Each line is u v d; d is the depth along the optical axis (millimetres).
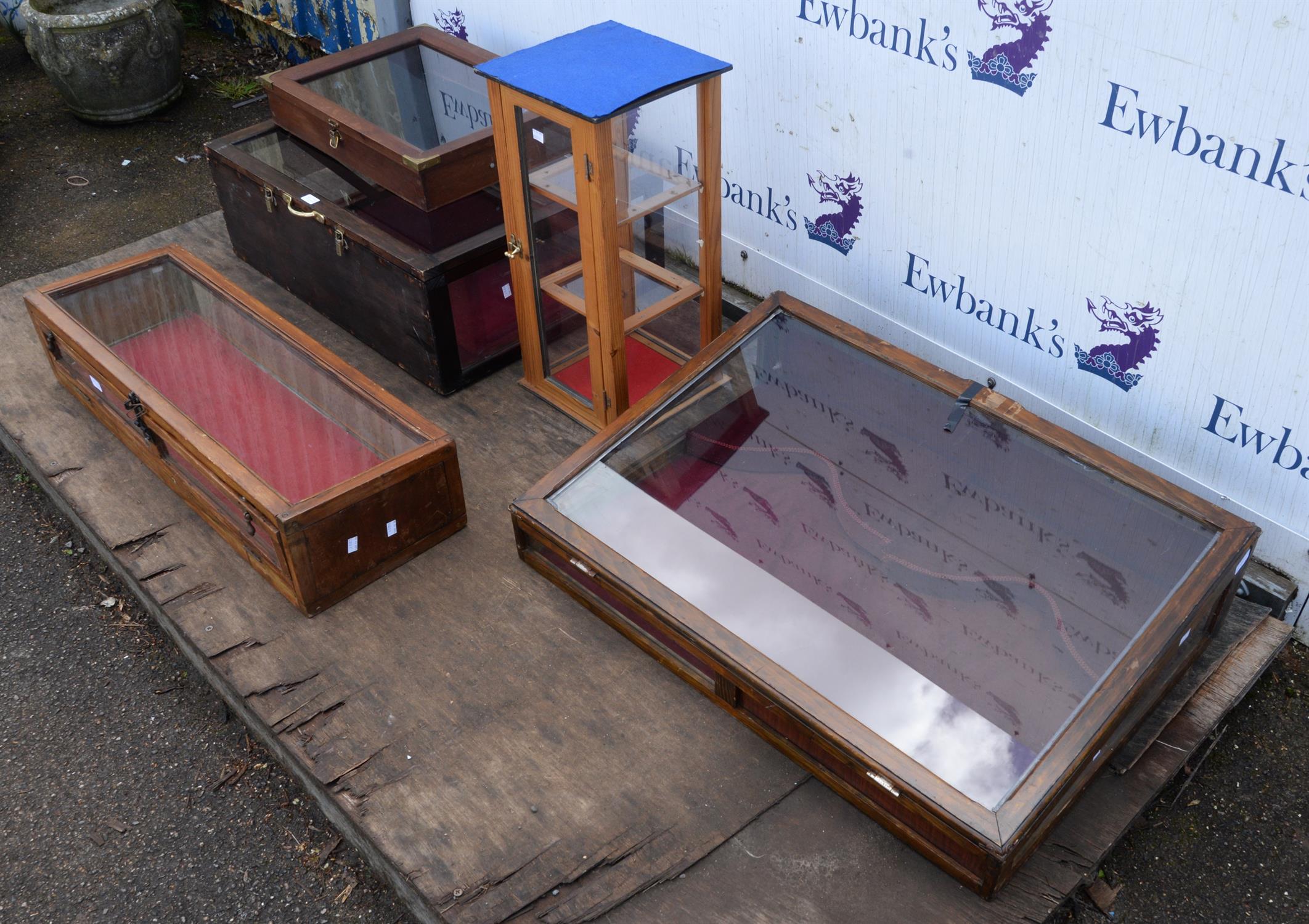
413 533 3188
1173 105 2682
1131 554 2721
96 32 5359
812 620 2643
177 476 3359
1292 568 3096
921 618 2619
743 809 2615
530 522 2979
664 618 2705
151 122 5770
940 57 3092
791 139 3689
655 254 3346
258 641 3029
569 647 2996
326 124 3816
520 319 3641
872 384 3254
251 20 6262
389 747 2771
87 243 4895
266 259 4273
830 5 3285
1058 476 2941
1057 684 2455
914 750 2371
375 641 3025
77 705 3168
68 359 3682
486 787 2680
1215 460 3115
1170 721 2791
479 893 2473
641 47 3184
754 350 3365
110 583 3506
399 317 3703
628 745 2756
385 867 2637
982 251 3338
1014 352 3449
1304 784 2840
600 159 2957
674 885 2492
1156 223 2871
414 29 4328
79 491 3496
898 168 3414
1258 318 2805
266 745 3033
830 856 2531
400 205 3721
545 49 3188
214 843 2850
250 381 3537
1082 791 2494
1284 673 3117
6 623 3393
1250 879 2652
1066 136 2934
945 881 2473
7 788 2969
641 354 3508
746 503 2938
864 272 3768
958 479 2955
